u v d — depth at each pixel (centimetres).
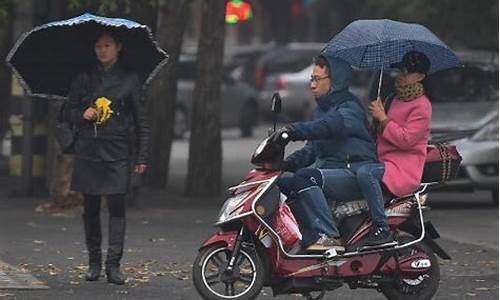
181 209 3425
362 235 1836
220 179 3812
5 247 2555
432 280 1898
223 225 1825
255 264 1828
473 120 3631
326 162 1858
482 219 3388
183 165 5231
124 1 3008
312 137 1805
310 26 10981
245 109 7175
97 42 2083
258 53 8531
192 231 2902
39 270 2256
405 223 1855
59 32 2122
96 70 2103
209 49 3734
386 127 1836
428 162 1870
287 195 1833
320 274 1827
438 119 3675
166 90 4078
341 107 1836
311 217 1816
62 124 2111
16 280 2123
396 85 1878
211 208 3466
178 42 3672
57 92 2175
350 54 1873
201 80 3762
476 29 4566
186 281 2167
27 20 3541
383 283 1864
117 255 2116
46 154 3616
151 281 2162
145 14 3262
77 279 2159
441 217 3438
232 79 7144
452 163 1881
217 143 3788
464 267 2405
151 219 3145
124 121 2086
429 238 1886
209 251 1839
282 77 7738
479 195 4188
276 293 1864
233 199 1819
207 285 1841
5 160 4234
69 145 2097
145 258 2447
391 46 1900
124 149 2089
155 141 4097
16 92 3722
